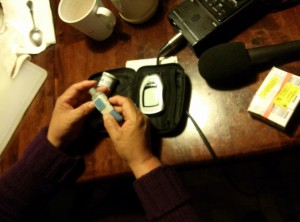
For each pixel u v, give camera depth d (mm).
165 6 706
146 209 531
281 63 574
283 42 585
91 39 728
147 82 603
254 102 540
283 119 512
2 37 771
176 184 530
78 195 864
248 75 580
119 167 585
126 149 540
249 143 538
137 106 603
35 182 583
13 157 665
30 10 796
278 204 1070
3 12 802
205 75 583
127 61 674
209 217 1121
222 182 1151
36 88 719
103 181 599
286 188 1082
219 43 631
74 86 607
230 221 1096
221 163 550
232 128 555
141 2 656
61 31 763
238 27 628
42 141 597
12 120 698
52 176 587
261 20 624
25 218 614
